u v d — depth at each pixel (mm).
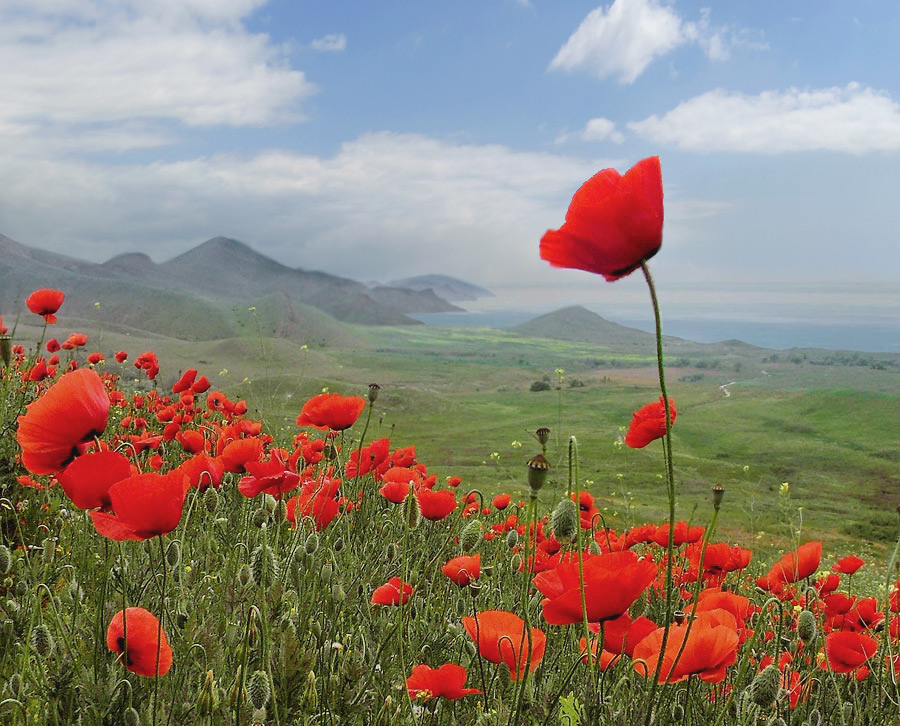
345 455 4535
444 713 2273
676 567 4105
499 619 2129
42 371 6223
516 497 6129
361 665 2193
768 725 2035
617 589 1750
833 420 64312
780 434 58250
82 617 2564
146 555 2674
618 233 1477
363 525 3949
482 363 173750
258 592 2383
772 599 1979
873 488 36531
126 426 6719
